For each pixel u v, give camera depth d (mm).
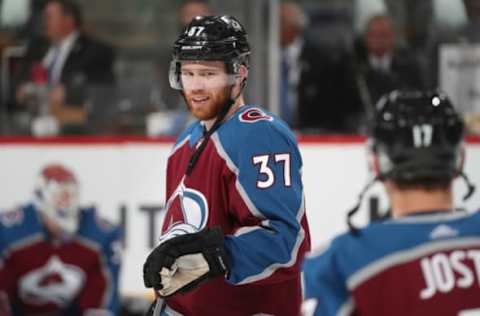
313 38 14125
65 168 14031
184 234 6656
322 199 13789
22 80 14555
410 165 5488
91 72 14453
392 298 5203
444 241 5270
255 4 13922
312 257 5367
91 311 13492
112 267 13648
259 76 13938
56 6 14453
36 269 13469
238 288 7199
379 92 14070
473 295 5180
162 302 7473
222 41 7016
